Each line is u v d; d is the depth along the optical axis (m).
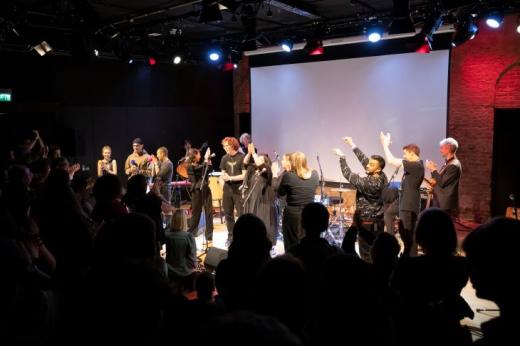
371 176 5.10
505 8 5.96
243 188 6.39
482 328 1.12
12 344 1.93
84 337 1.38
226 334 0.76
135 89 9.89
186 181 8.92
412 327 1.91
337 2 6.67
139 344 1.39
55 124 8.67
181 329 2.02
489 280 1.10
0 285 2.01
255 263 2.37
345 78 8.80
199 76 10.69
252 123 10.49
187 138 10.67
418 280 2.14
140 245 1.86
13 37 7.65
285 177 5.26
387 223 5.20
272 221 6.26
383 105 8.37
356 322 1.45
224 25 8.17
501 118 7.45
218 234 7.52
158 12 6.84
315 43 7.79
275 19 7.84
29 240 2.89
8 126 8.33
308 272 2.55
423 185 7.92
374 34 6.94
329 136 9.13
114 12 7.10
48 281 2.54
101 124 9.45
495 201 7.64
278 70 9.84
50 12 6.64
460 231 7.40
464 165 7.83
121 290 1.41
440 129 7.80
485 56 7.42
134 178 3.88
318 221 2.84
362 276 1.52
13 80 8.16
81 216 3.26
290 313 1.36
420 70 7.91
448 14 6.29
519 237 1.10
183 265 4.39
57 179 3.28
